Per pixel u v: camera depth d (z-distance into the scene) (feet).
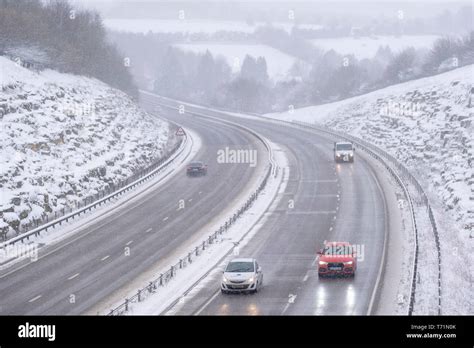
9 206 496.23
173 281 366.63
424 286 339.77
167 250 438.81
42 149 622.95
